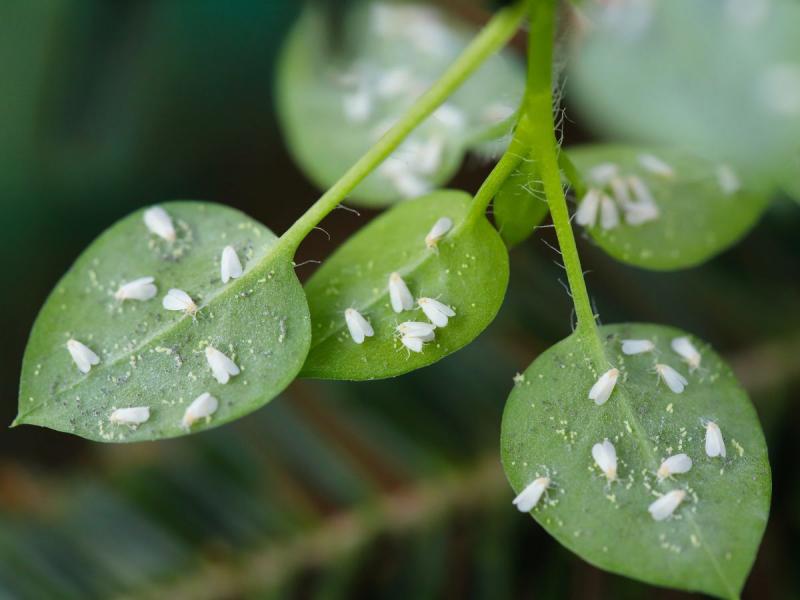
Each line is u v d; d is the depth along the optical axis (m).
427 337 0.08
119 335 0.08
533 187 0.08
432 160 0.10
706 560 0.08
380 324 0.08
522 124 0.08
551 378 0.08
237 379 0.08
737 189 0.09
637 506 0.08
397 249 0.08
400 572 0.10
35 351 0.08
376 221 0.09
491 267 0.08
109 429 0.08
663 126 0.08
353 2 0.10
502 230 0.09
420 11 0.10
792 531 0.10
